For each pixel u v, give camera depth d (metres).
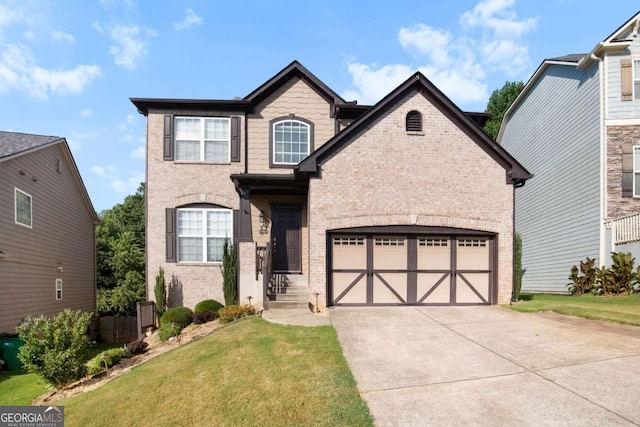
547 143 18.62
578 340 7.62
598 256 14.66
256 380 6.31
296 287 12.48
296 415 5.19
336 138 11.51
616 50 14.55
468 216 11.88
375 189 11.66
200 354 7.93
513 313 10.45
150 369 7.76
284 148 14.62
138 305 12.18
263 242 13.93
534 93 20.05
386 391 5.65
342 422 4.88
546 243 18.52
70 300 18.64
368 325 9.17
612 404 5.02
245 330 9.11
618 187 14.42
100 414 6.13
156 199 14.03
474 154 11.99
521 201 21.28
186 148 14.33
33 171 15.06
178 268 13.89
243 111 14.53
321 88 14.61
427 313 10.51
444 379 6.00
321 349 7.41
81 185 19.62
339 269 11.64
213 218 14.20
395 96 11.75
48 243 16.33
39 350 8.38
